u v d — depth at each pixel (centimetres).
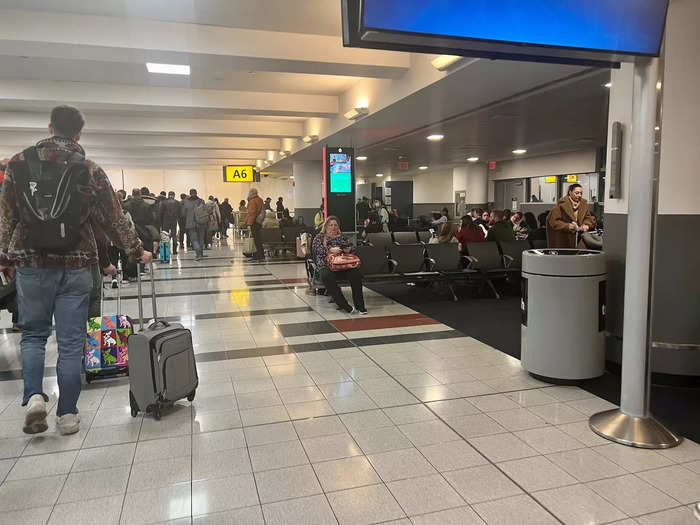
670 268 384
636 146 296
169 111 1066
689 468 271
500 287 858
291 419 336
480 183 2206
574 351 378
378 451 292
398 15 240
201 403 365
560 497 245
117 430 322
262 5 577
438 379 409
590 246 669
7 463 281
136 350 336
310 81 967
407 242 1007
